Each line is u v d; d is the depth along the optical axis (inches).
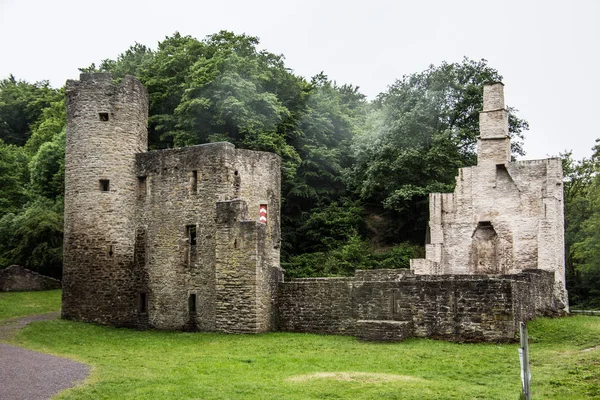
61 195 2346.2
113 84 1531.7
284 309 1332.4
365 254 2127.2
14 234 2161.7
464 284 1126.4
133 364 968.9
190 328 1412.4
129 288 1487.5
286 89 2349.9
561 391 765.9
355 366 937.5
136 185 1528.1
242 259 1322.6
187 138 2012.8
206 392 772.6
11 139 3319.4
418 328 1163.3
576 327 1146.0
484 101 1820.9
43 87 3590.1
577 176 2657.5
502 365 916.0
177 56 2240.4
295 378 856.3
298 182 2299.5
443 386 799.1
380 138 2327.8
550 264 1663.4
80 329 1359.5
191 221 1448.1
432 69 2404.0
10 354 1042.7
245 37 2341.3
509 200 1754.4
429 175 2208.4
